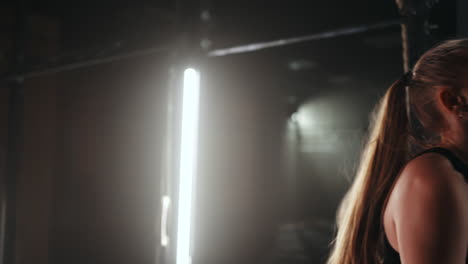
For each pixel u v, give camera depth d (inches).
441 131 27.9
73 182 207.9
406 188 25.0
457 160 24.6
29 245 185.5
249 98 283.3
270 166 325.1
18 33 112.3
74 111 209.0
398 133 30.8
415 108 29.4
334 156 388.5
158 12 202.2
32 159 187.2
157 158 238.5
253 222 283.1
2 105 169.5
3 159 168.9
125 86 231.3
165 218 69.1
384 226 28.6
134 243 229.1
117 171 227.0
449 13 41.7
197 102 68.9
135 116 234.4
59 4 191.2
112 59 86.4
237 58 255.0
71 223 207.2
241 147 272.2
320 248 277.1
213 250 236.2
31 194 186.5
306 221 401.4
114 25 213.9
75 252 207.2
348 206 32.9
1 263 108.5
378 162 31.1
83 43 209.0
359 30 56.1
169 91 71.5
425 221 23.0
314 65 284.5
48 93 195.0
